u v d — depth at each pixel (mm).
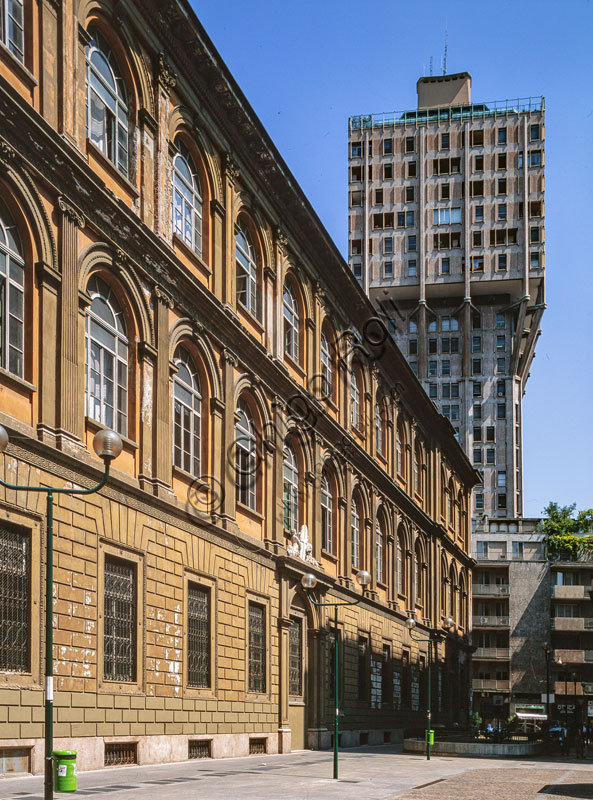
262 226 34188
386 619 48344
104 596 21922
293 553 34969
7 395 18828
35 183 20188
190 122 28562
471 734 55969
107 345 23234
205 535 27391
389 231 121750
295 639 35312
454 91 127188
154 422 24906
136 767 22109
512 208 119250
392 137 123812
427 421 61281
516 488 120812
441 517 64312
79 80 22219
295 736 34469
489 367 120750
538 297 120375
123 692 22094
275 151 33719
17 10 20344
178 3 26250
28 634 18719
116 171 23734
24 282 19984
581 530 98000
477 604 96438
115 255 23344
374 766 28328
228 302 30391
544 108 121625
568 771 30469
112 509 22156
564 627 93625
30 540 19000
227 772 22891
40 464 19359
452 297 121375
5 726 17562
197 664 26672
